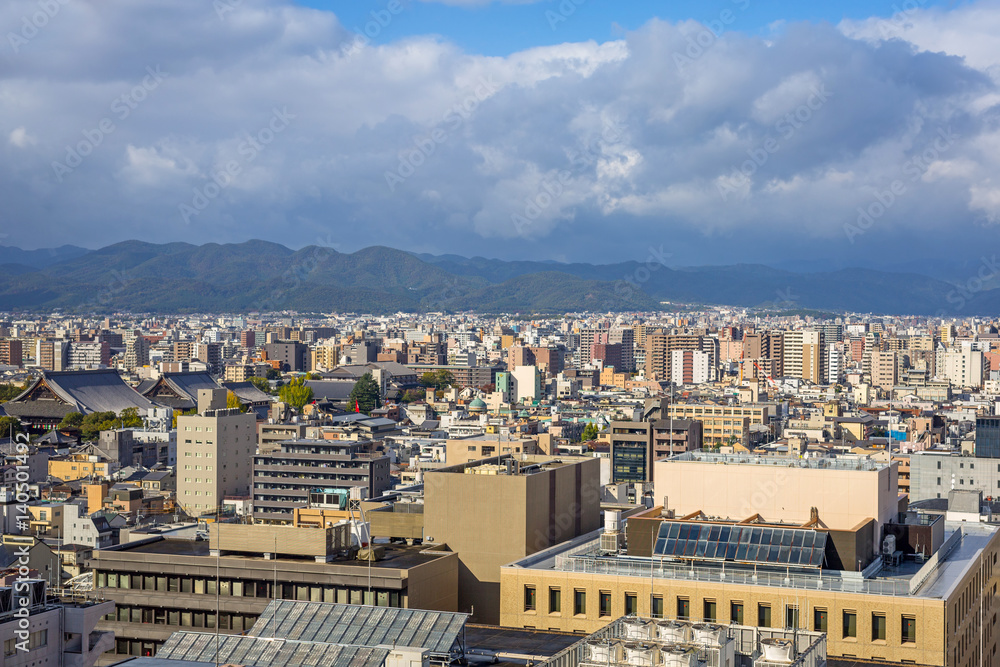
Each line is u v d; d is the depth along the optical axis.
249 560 138.88
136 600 141.62
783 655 91.31
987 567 146.88
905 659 115.56
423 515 152.38
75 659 109.50
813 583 121.69
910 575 128.00
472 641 120.94
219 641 112.38
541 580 129.38
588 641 93.56
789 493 138.25
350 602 134.88
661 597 124.56
